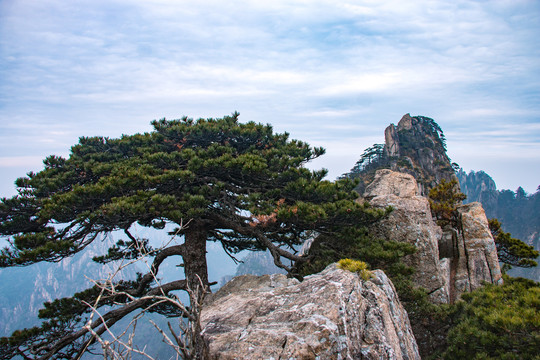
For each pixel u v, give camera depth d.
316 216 12.51
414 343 8.27
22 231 15.02
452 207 25.09
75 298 14.45
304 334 5.70
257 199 14.26
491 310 11.04
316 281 7.58
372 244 13.81
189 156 16.42
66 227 14.27
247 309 7.05
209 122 19.33
